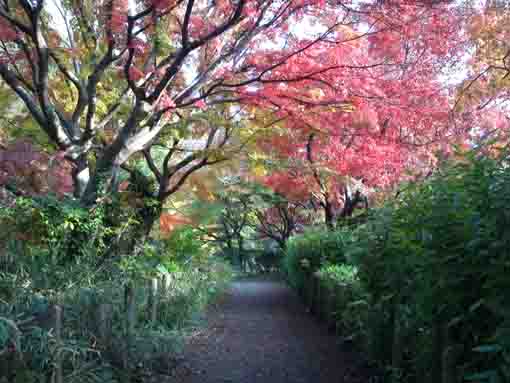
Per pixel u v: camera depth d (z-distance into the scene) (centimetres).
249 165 1233
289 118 988
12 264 561
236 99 915
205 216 1370
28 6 782
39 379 392
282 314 1118
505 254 270
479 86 1031
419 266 372
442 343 351
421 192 415
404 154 1023
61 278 561
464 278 311
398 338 459
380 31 827
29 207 677
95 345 504
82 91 960
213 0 900
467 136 993
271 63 878
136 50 833
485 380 289
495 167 316
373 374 566
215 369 628
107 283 595
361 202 1445
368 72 882
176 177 1330
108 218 862
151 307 689
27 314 447
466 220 306
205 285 1114
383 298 473
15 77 860
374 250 498
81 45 1022
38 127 1049
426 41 907
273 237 2947
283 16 841
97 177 864
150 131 906
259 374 609
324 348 740
